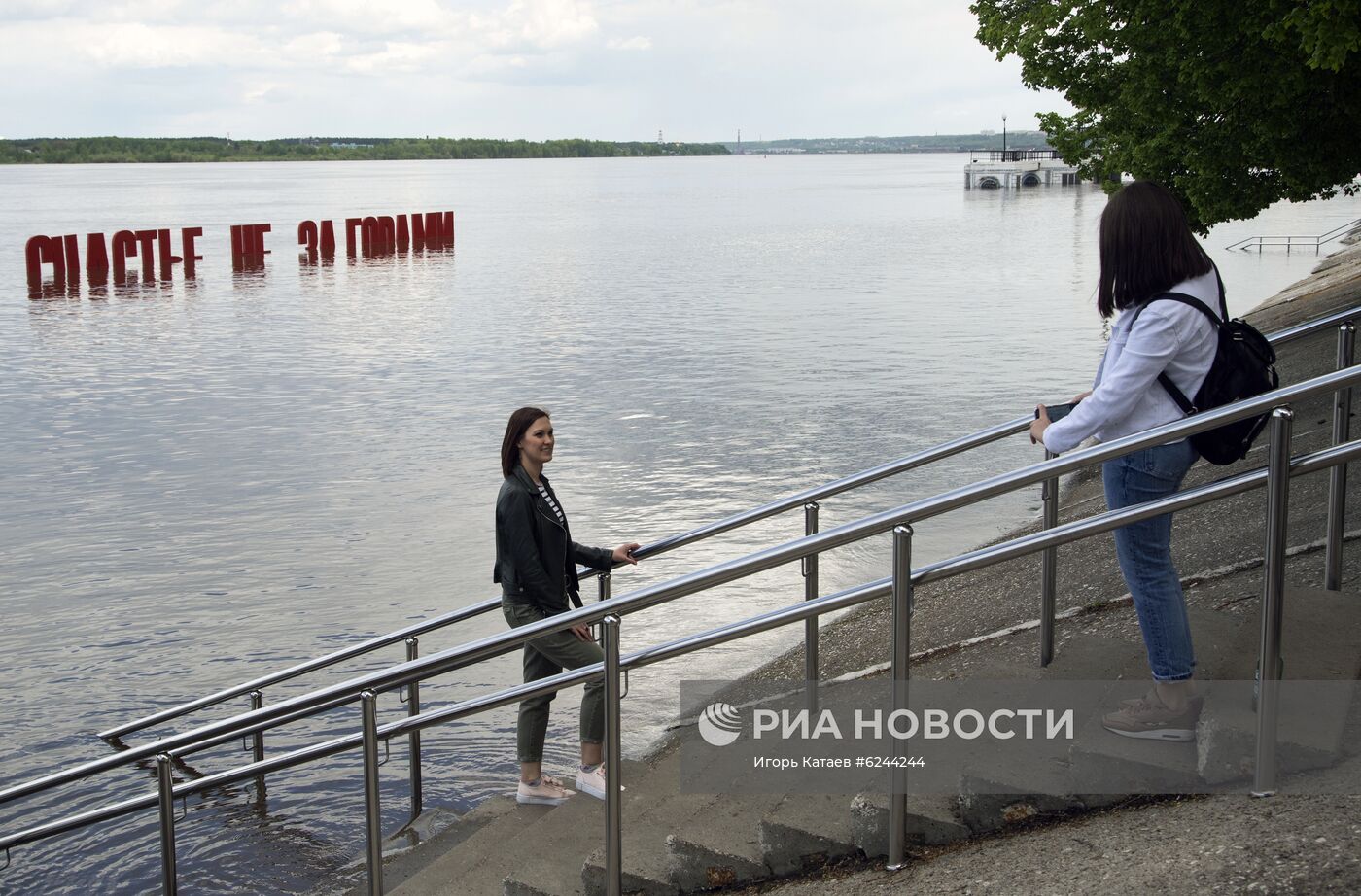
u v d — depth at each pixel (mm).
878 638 7828
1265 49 13430
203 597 12305
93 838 7473
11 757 8812
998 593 7793
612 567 6152
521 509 5523
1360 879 2988
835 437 19125
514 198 136625
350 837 7273
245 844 7266
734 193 149125
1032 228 74562
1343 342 5742
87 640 11141
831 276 47656
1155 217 3645
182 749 6203
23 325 36250
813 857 4043
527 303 40250
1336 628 4434
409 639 7051
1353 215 75750
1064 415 4012
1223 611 4879
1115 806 3727
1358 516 6676
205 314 38531
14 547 14195
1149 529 3736
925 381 24062
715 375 25328
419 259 59656
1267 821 3332
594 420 20922
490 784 7828
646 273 50719
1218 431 3561
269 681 7664
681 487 16172
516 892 4555
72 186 190250
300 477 17375
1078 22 15266
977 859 3639
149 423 21562
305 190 169625
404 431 20406
